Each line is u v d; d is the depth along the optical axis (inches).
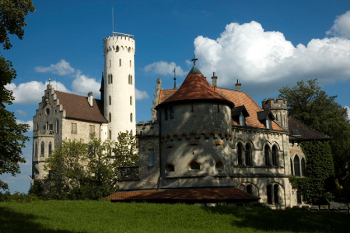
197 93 1672.0
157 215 1254.3
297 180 2185.0
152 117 2155.5
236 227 1158.3
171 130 1680.6
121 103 3666.3
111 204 1411.2
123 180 1788.9
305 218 1317.7
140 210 1309.1
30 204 1390.3
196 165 1644.9
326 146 2258.9
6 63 1408.7
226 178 1646.2
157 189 1690.5
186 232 1043.3
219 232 1067.3
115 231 1011.3
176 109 1679.4
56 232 950.4
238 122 1898.4
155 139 1742.1
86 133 3489.2
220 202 1482.5
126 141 2586.1
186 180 1617.9
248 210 1346.0
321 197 2204.7
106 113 3688.5
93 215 1227.9
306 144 2272.4
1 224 1005.2
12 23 1336.1
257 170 1937.7
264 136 2014.0
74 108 3496.6
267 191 1985.7
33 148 3410.4
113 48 3725.4
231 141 1732.3
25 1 1380.4
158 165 1720.0
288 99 3127.5
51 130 3380.9
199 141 1633.9
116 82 3686.0
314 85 3120.1
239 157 1888.5
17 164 1626.5
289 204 2066.9
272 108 2212.1
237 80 2306.8
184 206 1353.3
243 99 2155.5
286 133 2126.0
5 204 1357.0
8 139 1574.8
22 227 984.3
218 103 1678.2
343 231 1222.9
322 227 1243.2
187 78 1765.5
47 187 2866.6
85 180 2452.0
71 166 2566.4
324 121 2854.3
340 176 2212.1
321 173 2224.4
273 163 2059.5
